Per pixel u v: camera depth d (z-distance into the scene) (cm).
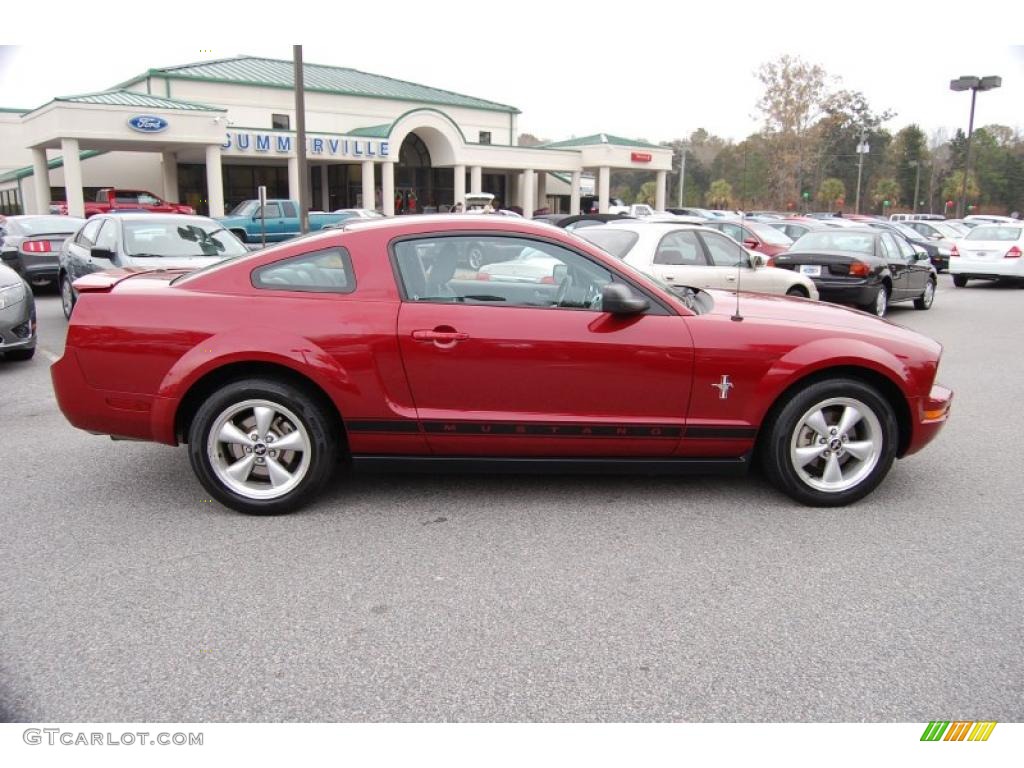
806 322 451
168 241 965
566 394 427
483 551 394
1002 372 862
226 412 422
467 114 4875
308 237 441
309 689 283
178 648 307
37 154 2988
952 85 3756
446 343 419
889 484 499
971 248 1923
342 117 4344
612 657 303
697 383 431
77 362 425
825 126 5794
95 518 431
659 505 457
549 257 434
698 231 919
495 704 275
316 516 436
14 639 312
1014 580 369
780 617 334
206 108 2873
